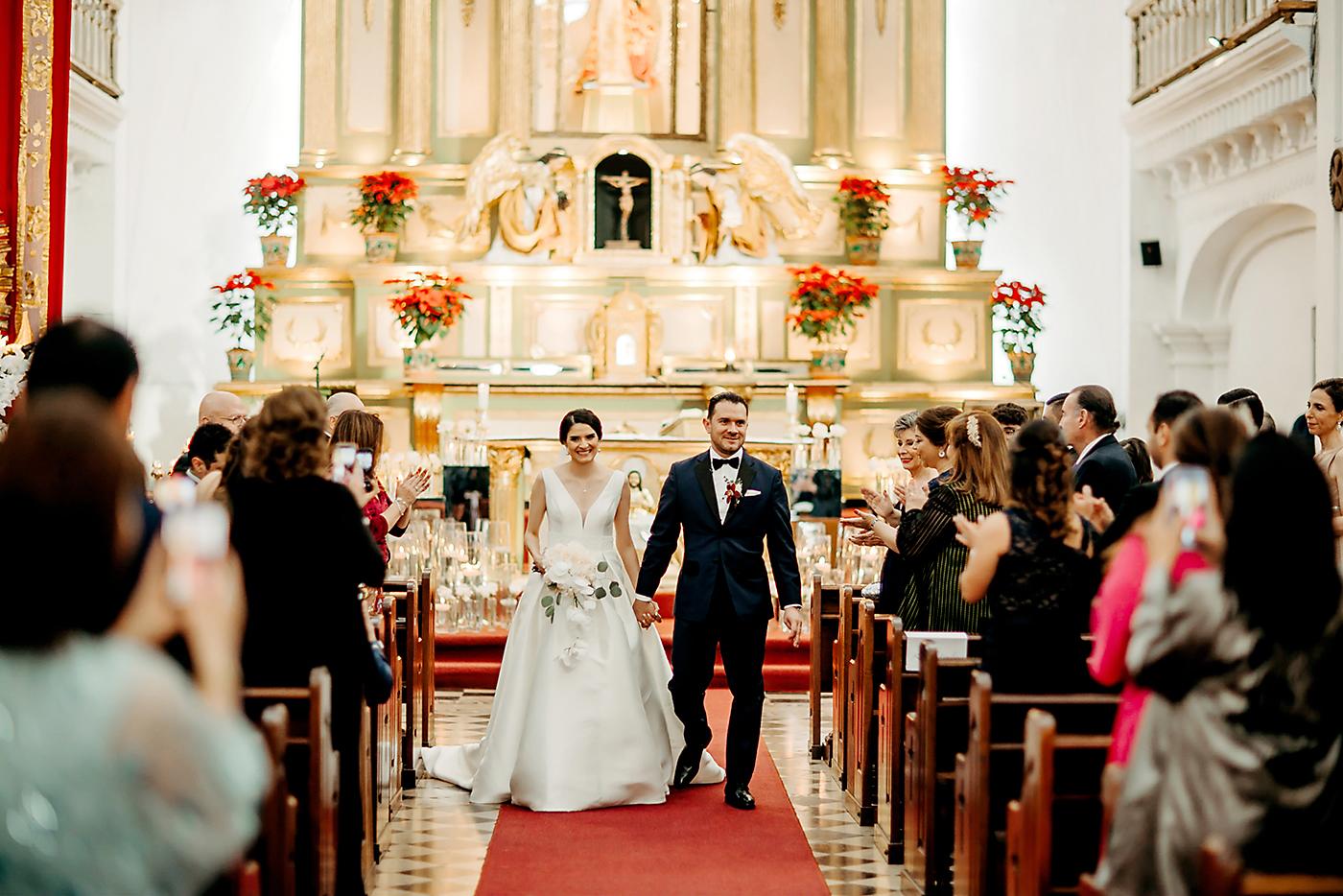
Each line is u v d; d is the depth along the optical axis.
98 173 14.50
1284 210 12.38
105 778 2.51
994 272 14.83
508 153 14.61
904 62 15.37
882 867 6.00
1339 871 3.38
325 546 4.67
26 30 10.75
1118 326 14.18
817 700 8.13
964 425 6.34
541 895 5.54
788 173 14.65
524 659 7.15
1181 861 3.46
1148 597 3.54
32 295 10.77
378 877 5.77
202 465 6.34
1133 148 13.91
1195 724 3.45
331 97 15.03
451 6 15.17
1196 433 3.98
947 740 5.53
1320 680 3.39
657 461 12.89
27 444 2.60
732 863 6.00
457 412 14.12
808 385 14.05
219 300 15.29
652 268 14.52
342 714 4.84
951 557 6.27
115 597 2.62
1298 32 10.38
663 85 15.24
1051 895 4.21
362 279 14.50
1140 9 13.57
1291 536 3.38
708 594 6.77
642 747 6.96
